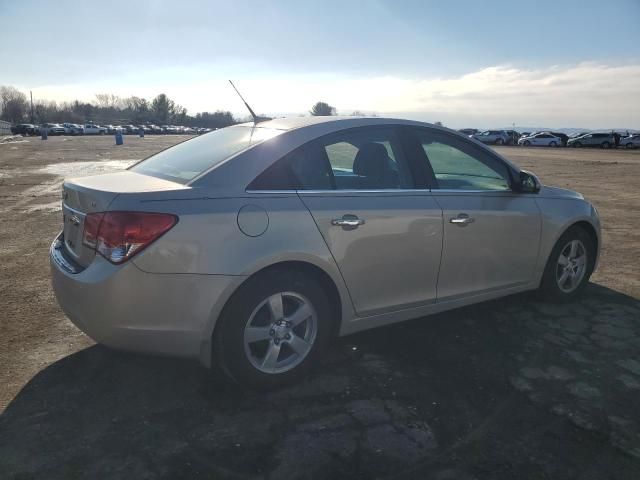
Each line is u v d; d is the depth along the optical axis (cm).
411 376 340
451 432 281
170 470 249
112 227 282
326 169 340
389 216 347
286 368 322
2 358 357
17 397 309
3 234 746
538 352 375
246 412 298
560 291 466
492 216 399
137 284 281
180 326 291
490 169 421
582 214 462
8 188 1283
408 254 358
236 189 307
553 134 4978
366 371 346
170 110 12419
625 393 322
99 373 339
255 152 322
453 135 406
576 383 333
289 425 286
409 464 255
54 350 370
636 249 680
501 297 446
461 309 457
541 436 278
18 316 430
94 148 3472
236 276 295
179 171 332
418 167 378
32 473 245
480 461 258
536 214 429
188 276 287
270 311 314
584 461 259
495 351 376
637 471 252
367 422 289
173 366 348
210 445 268
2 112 12444
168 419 290
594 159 2792
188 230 286
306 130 344
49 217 884
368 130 367
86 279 286
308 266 322
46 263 591
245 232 299
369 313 354
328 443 270
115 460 255
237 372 308
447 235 375
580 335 405
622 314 447
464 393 320
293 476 246
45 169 1848
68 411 296
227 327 301
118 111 14650
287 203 316
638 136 4547
